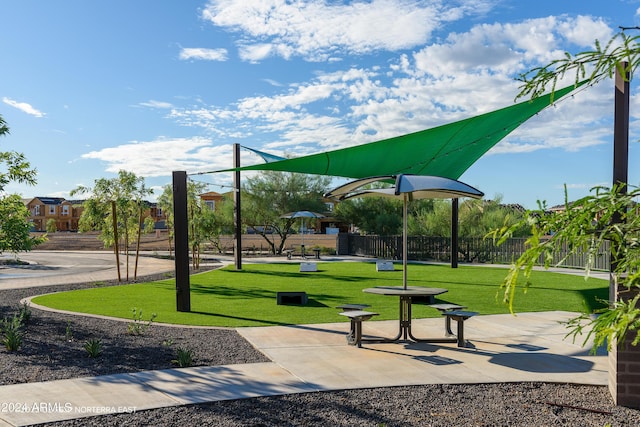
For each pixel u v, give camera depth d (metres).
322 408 5.19
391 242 29.08
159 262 28.14
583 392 5.76
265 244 41.09
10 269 23.98
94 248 42.84
